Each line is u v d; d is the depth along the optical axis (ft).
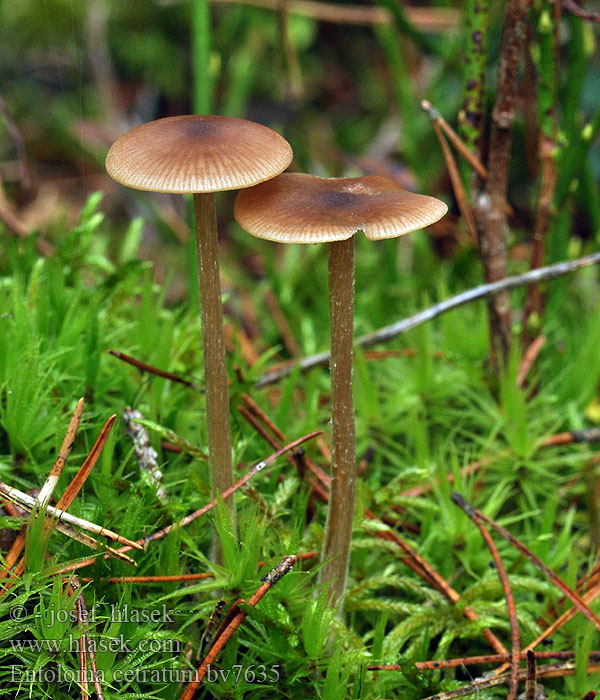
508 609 0.80
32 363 0.83
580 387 1.00
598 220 1.07
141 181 0.71
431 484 0.90
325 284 1.23
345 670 0.76
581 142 0.93
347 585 0.85
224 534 0.77
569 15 0.93
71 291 0.96
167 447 0.88
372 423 0.97
